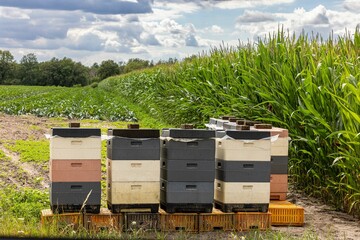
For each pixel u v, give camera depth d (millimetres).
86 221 8742
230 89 16156
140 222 8906
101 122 28453
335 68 12352
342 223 9922
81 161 8758
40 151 17359
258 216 9281
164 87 28078
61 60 172625
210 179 9070
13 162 15469
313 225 9750
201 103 18859
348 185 10211
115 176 8820
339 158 10086
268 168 9297
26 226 8336
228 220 9211
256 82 14336
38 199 10344
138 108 34750
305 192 12344
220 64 17969
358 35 12883
